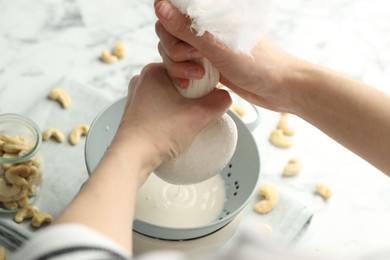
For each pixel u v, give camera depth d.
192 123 0.55
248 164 0.64
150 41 0.91
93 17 0.92
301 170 0.79
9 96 0.82
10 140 0.69
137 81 0.59
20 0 0.92
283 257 0.23
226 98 0.57
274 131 0.81
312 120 0.60
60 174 0.74
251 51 0.55
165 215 0.62
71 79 0.83
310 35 0.94
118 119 0.65
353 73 0.91
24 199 0.70
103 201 0.45
